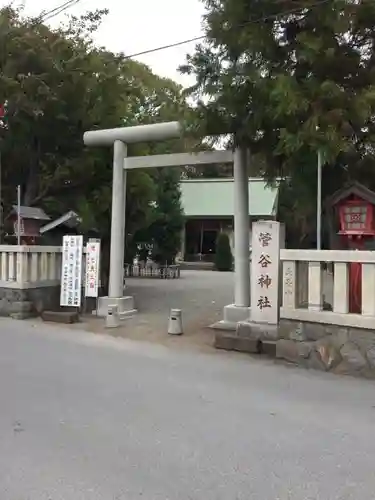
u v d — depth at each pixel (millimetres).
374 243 7660
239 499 3357
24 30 13781
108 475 3672
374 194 7324
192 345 8555
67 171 14352
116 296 11469
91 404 5250
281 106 6922
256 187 31250
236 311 9539
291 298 7289
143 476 3666
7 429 4527
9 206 15375
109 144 11633
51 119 14008
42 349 7957
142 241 22875
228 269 28172
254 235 8250
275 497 3393
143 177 14805
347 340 6715
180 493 3428
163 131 10727
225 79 7711
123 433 4469
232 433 4520
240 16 7758
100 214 14469
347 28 7145
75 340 8844
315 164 8945
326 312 6898
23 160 15125
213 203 31359
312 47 7141
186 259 31297
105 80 13969
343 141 6910
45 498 3326
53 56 13734
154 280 21094
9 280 11359
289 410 5191
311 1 7289
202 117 8297
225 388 5973
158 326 10172
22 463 3844
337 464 3918
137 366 7008
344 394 5789
